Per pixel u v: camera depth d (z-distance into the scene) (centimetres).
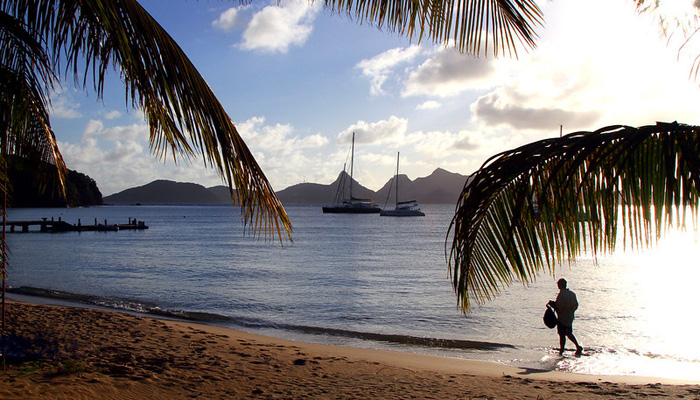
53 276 2684
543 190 229
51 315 1178
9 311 1188
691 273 2791
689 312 1684
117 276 2709
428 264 3375
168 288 2277
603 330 1409
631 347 1206
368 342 1266
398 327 1491
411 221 11450
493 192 247
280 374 788
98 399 605
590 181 242
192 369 782
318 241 5681
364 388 726
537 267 254
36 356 814
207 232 7294
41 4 338
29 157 662
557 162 246
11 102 546
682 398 684
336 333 1370
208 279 2600
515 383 782
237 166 292
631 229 231
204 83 299
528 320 1561
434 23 343
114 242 5328
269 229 300
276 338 1223
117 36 291
